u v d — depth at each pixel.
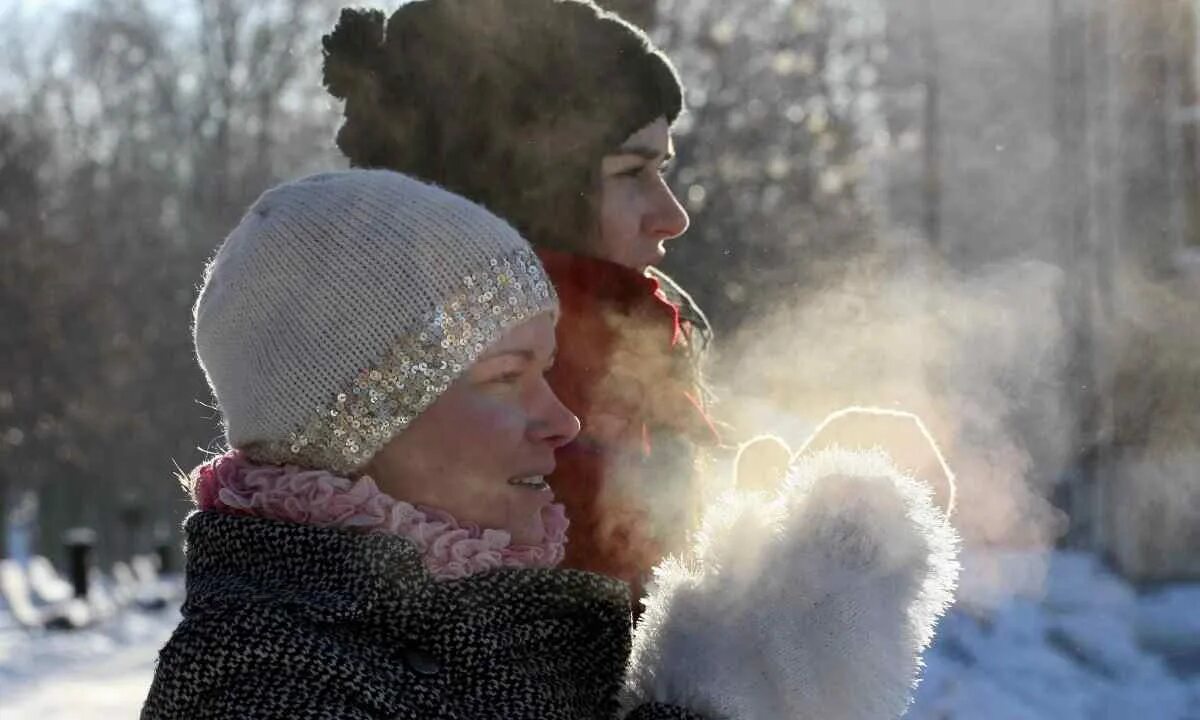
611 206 2.90
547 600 2.29
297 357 2.23
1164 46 16.81
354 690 2.09
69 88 58.28
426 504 2.29
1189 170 16.50
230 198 51.38
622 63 2.88
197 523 2.30
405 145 2.96
